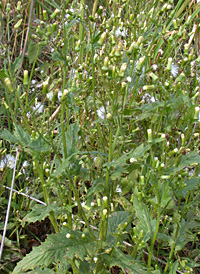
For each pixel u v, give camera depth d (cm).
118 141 65
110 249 55
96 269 56
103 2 103
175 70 76
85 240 54
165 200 52
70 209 56
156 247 70
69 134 55
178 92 57
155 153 70
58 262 62
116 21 74
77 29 91
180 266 62
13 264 69
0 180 76
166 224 69
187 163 55
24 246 73
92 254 56
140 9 75
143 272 54
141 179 54
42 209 59
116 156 59
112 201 65
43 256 52
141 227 56
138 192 54
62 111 52
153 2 78
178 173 63
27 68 94
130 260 55
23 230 74
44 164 62
